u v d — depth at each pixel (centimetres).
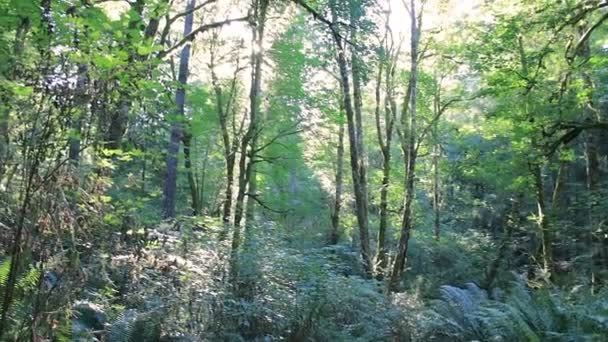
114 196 533
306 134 1756
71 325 405
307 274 863
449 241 2270
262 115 1521
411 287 1655
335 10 1203
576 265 1666
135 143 454
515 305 838
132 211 482
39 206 339
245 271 760
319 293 820
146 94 454
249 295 754
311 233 1984
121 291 529
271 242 912
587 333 756
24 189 343
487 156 1678
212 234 794
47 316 349
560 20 1073
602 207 1293
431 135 1905
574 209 1559
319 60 1492
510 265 2134
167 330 556
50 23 390
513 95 1229
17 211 343
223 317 662
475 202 2359
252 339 712
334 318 852
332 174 2406
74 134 358
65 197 361
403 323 923
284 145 1572
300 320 768
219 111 1514
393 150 2578
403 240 1521
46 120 349
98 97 366
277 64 1464
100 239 408
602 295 962
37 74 350
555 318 795
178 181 1997
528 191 1750
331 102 1605
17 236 331
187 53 1370
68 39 387
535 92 1169
